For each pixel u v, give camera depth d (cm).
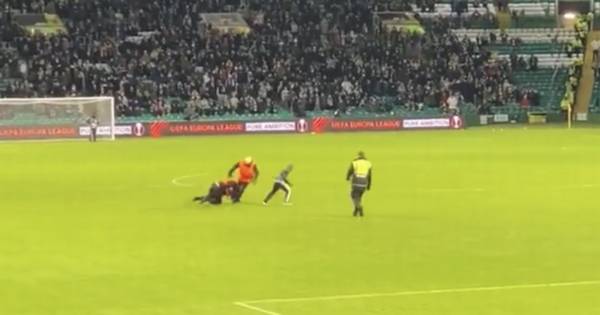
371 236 5244
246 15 18775
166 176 8719
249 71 17250
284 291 3791
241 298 3662
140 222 5825
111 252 4750
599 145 12525
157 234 5334
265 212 6281
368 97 17425
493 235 5278
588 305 3522
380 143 13288
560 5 19700
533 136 14512
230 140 14250
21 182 8306
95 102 14950
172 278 4072
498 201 6875
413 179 8444
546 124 17600
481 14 19825
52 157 11112
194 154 11375
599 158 10544
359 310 3447
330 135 15488
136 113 16012
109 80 16500
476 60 18500
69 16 17888
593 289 3816
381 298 3650
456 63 18338
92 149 12438
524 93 17975
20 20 17725
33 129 14688
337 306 3512
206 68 17200
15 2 17950
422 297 3666
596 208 6475
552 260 4494
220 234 5328
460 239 5138
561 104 18038
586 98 18388
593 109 18188
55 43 16888
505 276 4094
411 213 6219
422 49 18512
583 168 9419
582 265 4359
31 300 3644
